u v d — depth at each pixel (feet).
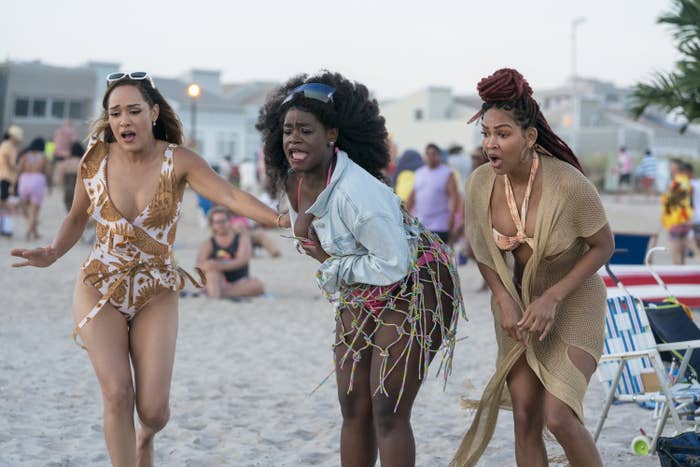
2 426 21.15
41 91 188.24
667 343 19.42
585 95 309.83
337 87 14.92
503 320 14.88
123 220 15.35
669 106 34.55
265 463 18.95
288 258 61.93
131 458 14.73
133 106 15.23
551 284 15.20
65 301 41.09
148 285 15.40
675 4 33.22
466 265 57.93
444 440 20.51
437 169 42.91
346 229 14.32
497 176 15.21
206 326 35.63
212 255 43.06
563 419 14.16
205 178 15.71
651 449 19.25
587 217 14.58
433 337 14.80
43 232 73.51
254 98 264.31
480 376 27.17
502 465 18.76
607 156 173.58
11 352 29.66
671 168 50.37
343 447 15.15
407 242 14.43
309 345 32.19
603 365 19.97
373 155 15.26
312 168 14.55
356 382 14.92
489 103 14.64
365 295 14.48
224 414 22.79
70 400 23.72
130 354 15.69
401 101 261.85
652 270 21.24
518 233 14.93
